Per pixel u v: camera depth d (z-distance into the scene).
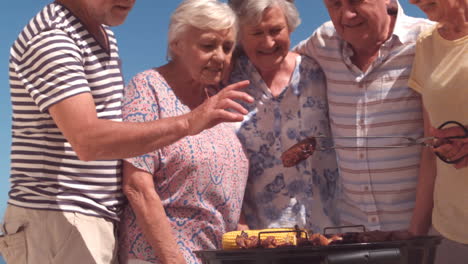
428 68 2.26
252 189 2.58
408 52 2.44
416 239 1.60
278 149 2.56
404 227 2.50
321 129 2.65
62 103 1.79
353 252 1.54
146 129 1.78
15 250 1.96
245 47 2.50
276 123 2.56
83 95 1.82
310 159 2.56
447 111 2.08
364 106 2.53
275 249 1.55
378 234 1.74
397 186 2.49
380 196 2.53
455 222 2.15
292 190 2.55
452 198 2.14
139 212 2.12
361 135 2.54
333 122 2.62
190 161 2.19
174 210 2.21
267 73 2.59
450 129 1.86
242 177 2.41
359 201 2.57
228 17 2.22
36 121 1.91
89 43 1.98
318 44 2.63
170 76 2.31
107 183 2.05
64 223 1.92
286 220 2.54
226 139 2.37
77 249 1.93
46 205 1.92
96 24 2.04
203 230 2.23
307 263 1.55
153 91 2.23
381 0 2.41
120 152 1.78
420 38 2.31
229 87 1.85
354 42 2.45
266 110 2.56
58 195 1.93
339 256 1.53
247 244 1.76
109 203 2.06
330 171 2.66
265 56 2.47
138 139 1.77
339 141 2.61
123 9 2.03
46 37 1.84
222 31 2.23
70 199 1.94
